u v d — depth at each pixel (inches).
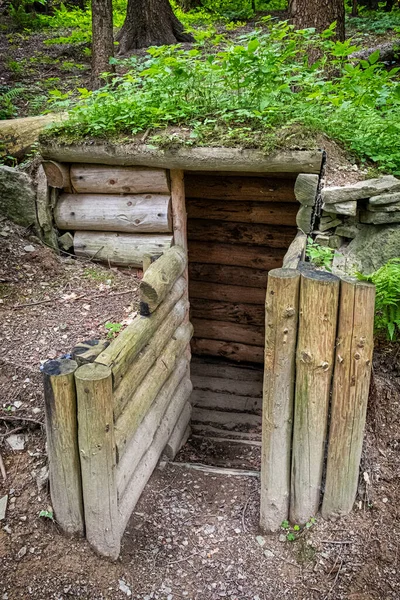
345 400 109.0
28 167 194.5
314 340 105.0
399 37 426.6
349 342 104.8
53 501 113.7
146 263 159.2
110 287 174.1
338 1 262.2
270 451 115.3
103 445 104.1
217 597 111.4
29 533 114.0
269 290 104.0
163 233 178.5
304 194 155.5
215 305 243.4
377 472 127.0
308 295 102.7
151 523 127.3
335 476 115.9
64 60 427.5
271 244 223.1
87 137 171.9
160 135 166.2
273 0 588.7
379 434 135.0
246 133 161.8
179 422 171.6
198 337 250.5
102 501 108.7
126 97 190.7
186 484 143.5
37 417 130.3
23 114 305.7
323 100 200.5
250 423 211.6
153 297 137.0
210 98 181.6
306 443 113.1
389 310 141.0
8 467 123.9
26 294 169.9
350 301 102.0
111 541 113.0
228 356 248.5
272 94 179.8
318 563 114.3
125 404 119.7
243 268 233.9
